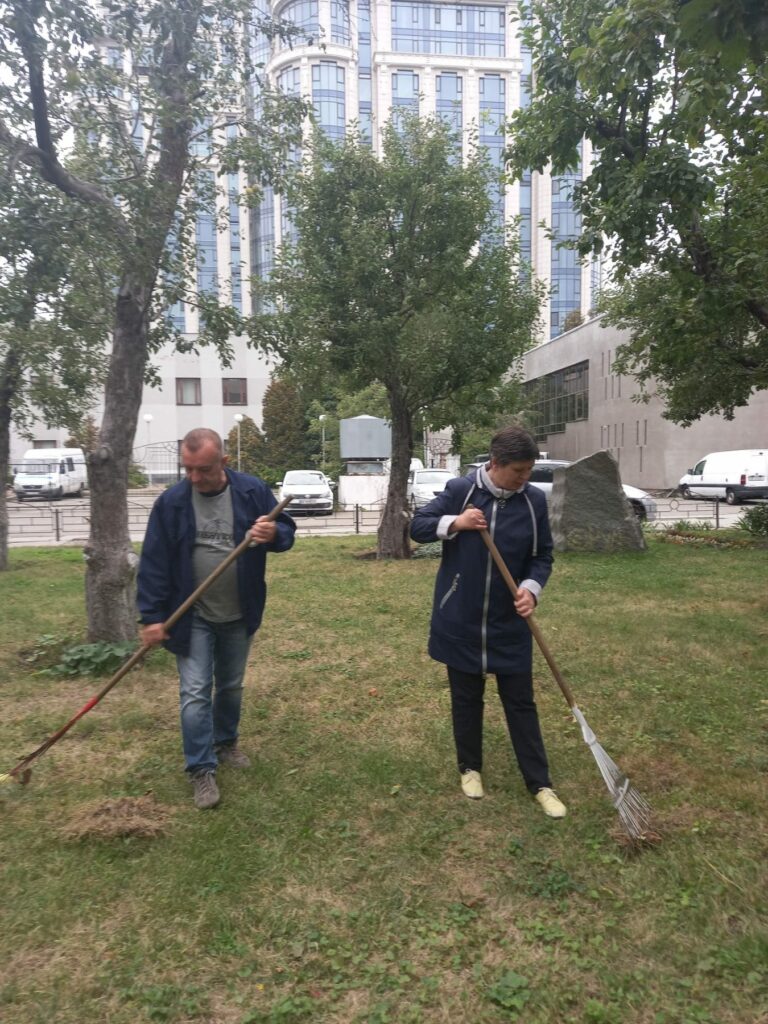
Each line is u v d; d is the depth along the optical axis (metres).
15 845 3.18
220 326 6.91
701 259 7.09
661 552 12.76
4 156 5.62
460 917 2.71
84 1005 2.30
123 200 5.80
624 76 5.37
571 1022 2.23
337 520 21.86
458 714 3.60
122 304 5.95
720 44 3.16
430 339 11.22
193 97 6.16
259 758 4.09
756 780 3.76
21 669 5.88
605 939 2.59
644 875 2.93
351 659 6.07
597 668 5.68
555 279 54.28
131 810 3.39
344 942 2.59
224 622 3.71
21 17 4.98
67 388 10.96
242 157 6.50
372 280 10.78
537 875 2.96
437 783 3.76
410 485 22.31
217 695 3.94
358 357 11.09
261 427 43.31
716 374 13.27
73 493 32.91
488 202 11.23
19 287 6.32
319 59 48.62
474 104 52.62
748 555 12.24
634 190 6.06
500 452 3.33
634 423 36.06
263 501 3.80
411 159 11.08
